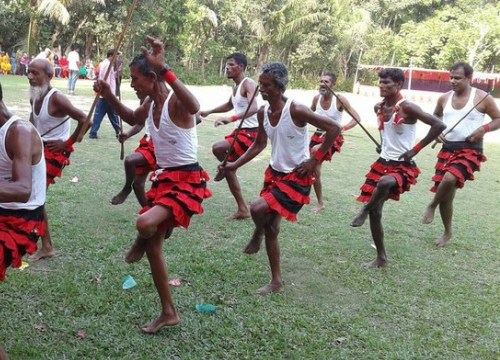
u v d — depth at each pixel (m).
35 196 2.94
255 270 4.69
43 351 3.20
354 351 3.48
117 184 7.08
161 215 3.31
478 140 5.71
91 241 5.01
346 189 8.09
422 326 3.91
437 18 39.66
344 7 37.78
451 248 5.77
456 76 5.70
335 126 3.94
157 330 3.49
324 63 38.56
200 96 22.95
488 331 3.88
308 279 4.62
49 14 28.25
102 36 31.89
